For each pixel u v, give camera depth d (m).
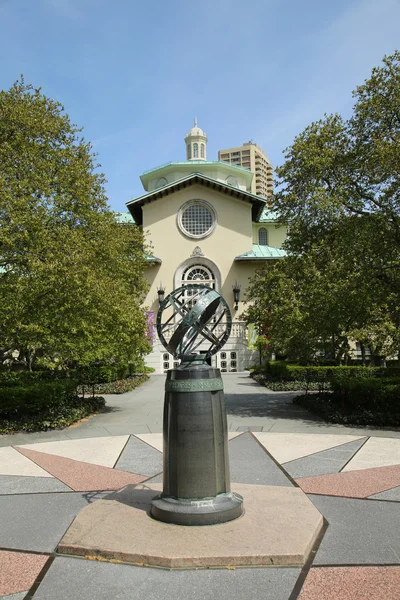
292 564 4.01
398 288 11.93
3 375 13.62
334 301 11.95
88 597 3.57
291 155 14.23
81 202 12.77
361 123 12.84
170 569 3.96
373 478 6.57
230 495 4.96
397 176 11.44
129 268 17.17
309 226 14.09
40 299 10.98
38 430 10.91
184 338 5.34
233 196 35.09
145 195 34.53
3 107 12.36
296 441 9.09
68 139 13.92
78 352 13.63
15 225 10.78
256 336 32.03
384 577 3.82
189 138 44.44
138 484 6.20
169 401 4.96
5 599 3.56
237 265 34.47
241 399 16.39
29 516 5.34
